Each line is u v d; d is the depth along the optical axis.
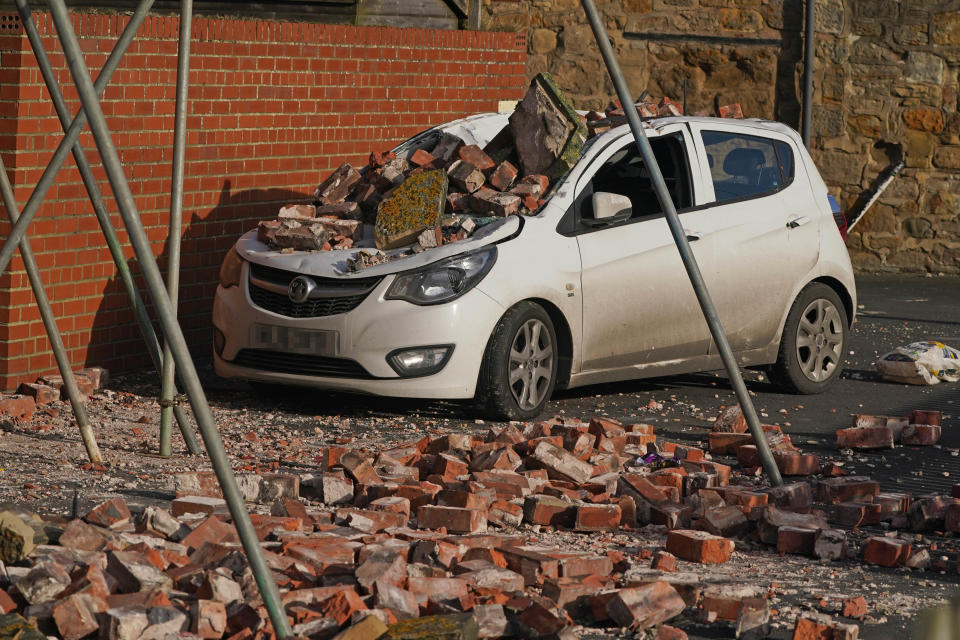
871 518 7.68
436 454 8.42
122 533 6.34
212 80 12.43
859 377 12.64
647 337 10.89
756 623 5.54
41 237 10.79
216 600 5.35
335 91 14.02
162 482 7.99
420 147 11.86
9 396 10.11
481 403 10.08
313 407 10.62
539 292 10.18
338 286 10.02
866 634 5.62
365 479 7.70
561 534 7.18
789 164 11.98
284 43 13.26
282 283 10.26
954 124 19.69
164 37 11.86
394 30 14.76
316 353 9.98
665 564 6.31
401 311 9.80
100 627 5.04
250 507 7.29
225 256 11.91
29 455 8.59
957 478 8.92
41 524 6.29
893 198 20.06
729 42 20.66
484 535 6.83
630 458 8.90
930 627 5.74
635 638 5.51
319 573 5.84
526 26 21.27
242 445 9.15
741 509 7.34
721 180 11.45
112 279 11.60
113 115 11.41
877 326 15.45
